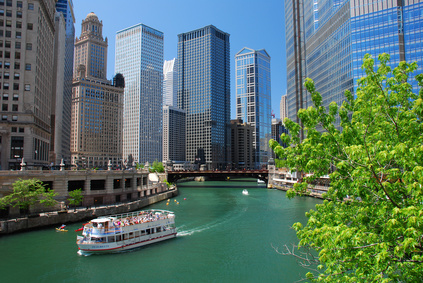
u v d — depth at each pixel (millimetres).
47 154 113812
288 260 43312
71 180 71875
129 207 76312
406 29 107562
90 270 39688
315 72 156250
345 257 16156
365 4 113438
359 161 15875
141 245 50406
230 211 82625
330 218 19250
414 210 11953
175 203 98562
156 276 38281
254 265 41719
